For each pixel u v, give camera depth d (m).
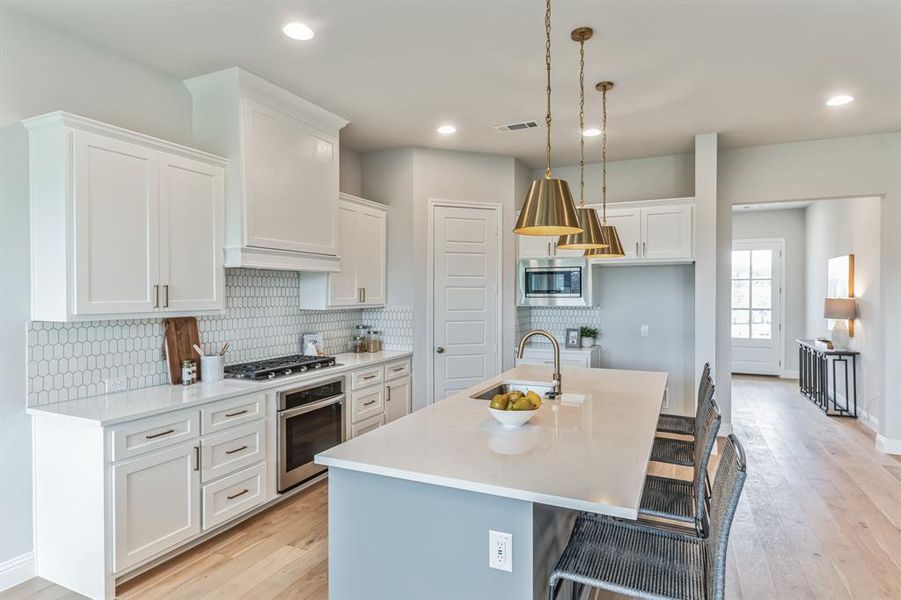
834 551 2.85
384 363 4.42
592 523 1.93
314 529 3.07
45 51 2.61
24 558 2.52
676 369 5.35
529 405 2.20
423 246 4.88
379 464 1.75
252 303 3.77
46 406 2.56
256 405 3.14
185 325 3.21
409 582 1.75
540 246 5.28
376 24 2.65
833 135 4.54
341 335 4.79
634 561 1.68
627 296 5.53
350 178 4.91
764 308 8.79
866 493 3.66
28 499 2.54
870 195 4.55
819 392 6.59
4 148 2.44
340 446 1.96
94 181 2.48
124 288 2.61
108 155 2.54
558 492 1.50
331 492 1.89
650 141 4.71
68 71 2.70
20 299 2.49
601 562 1.67
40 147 2.47
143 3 2.44
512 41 2.84
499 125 4.23
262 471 3.19
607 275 5.61
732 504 1.37
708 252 4.59
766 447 4.76
